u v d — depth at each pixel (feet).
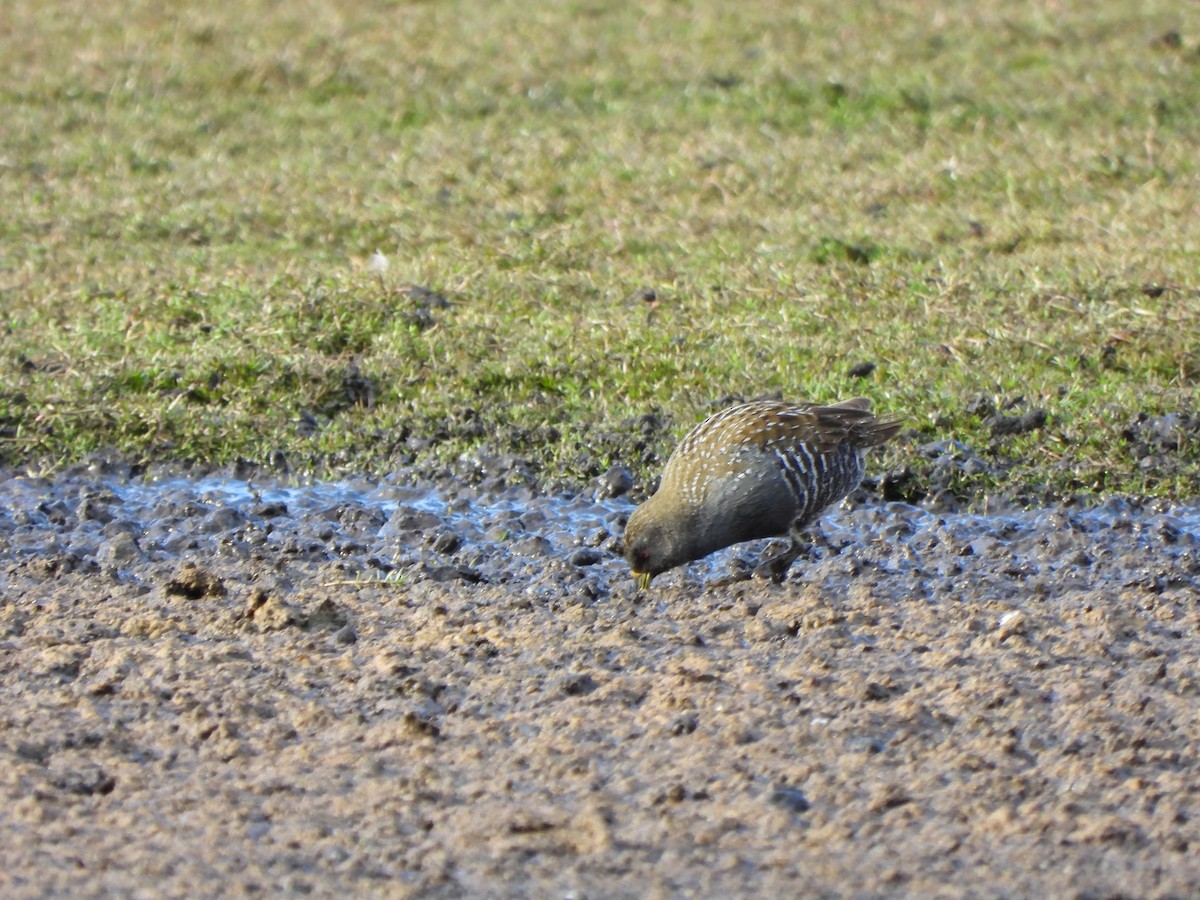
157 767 75.41
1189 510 113.09
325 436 126.21
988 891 64.34
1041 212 169.37
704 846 67.82
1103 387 127.34
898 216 170.30
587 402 129.59
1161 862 66.28
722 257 160.15
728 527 99.86
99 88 216.74
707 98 209.36
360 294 145.48
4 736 78.02
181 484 122.42
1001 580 101.55
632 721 79.15
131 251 168.14
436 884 65.26
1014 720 78.89
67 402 129.29
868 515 113.91
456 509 116.88
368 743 77.36
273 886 65.36
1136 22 225.76
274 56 225.97
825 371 132.05
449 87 216.54
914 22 231.09
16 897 64.64
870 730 77.61
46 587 100.89
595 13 241.96
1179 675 84.12
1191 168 179.93
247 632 92.17
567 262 160.35
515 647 89.61
